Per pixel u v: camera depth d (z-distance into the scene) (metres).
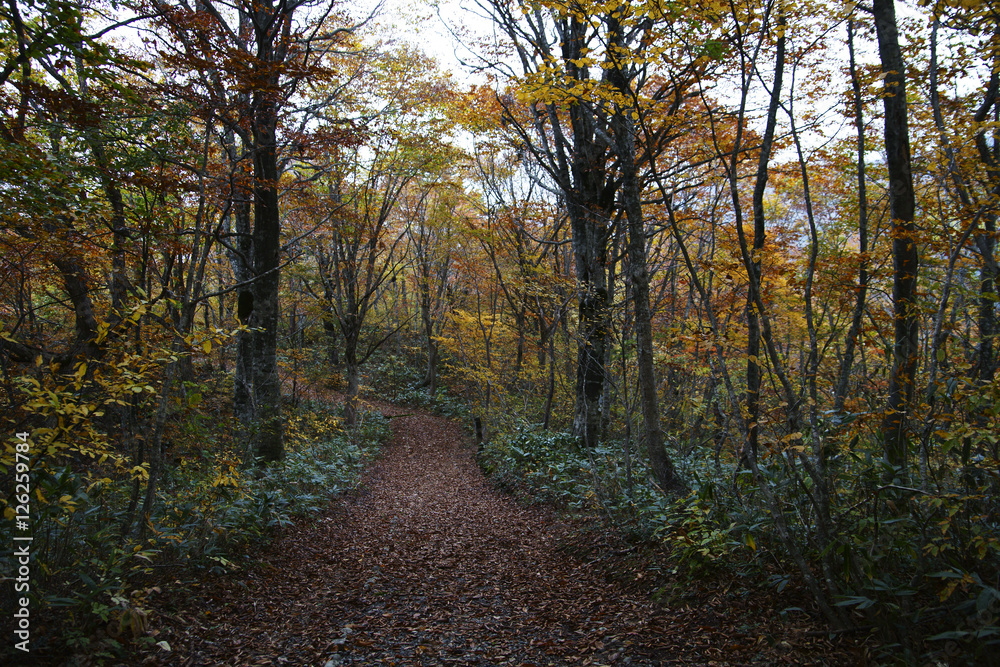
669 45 4.60
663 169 11.28
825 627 3.81
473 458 15.19
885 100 4.80
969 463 3.52
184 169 6.32
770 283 6.02
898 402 4.11
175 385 5.29
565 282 10.99
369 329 27.28
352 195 15.64
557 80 5.89
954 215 4.73
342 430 15.09
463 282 22.61
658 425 6.60
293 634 4.39
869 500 3.78
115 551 3.94
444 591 5.54
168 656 3.82
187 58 5.98
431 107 14.10
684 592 4.61
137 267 7.30
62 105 5.49
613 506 7.02
